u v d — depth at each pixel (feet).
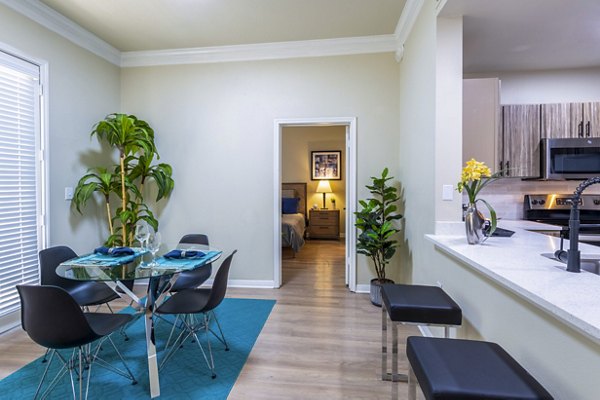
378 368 6.57
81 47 10.39
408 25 9.30
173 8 9.00
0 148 7.93
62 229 9.72
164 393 5.80
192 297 7.09
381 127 11.07
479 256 4.86
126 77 12.19
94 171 10.89
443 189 6.90
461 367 3.11
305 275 13.52
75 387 5.94
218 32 10.41
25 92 8.57
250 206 11.80
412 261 9.30
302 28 10.16
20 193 8.42
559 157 9.34
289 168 24.27
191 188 12.03
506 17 6.81
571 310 2.73
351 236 11.35
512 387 2.79
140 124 11.20
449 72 6.82
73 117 10.10
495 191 10.82
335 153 23.76
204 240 9.55
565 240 6.42
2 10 7.97
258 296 10.83
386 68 10.98
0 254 7.91
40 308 4.76
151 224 11.04
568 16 6.79
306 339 7.80
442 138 6.87
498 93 7.98
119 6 8.89
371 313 9.39
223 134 11.83
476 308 5.04
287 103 11.48
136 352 7.23
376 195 11.12
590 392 2.74
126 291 6.02
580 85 10.27
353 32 10.44
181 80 11.94
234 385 6.03
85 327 4.99
